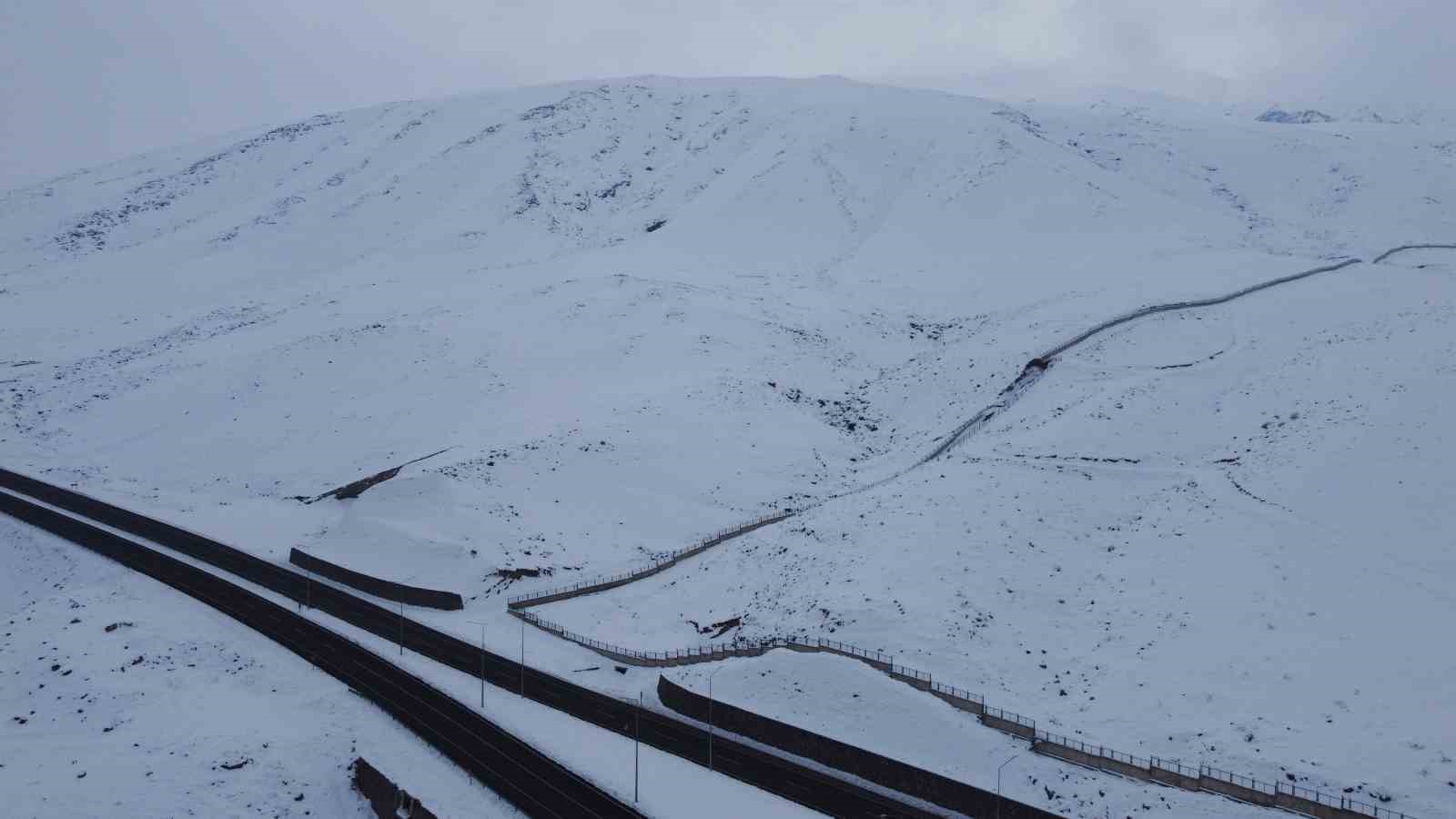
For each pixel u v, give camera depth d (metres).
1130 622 32.41
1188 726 27.03
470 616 43.94
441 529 50.06
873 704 29.86
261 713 33.81
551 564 47.78
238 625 41.94
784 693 31.58
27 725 33.44
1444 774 23.25
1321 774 24.11
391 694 34.91
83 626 41.47
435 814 26.30
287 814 28.25
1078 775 25.95
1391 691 26.47
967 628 33.34
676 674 35.06
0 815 27.27
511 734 31.33
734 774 28.45
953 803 26.17
